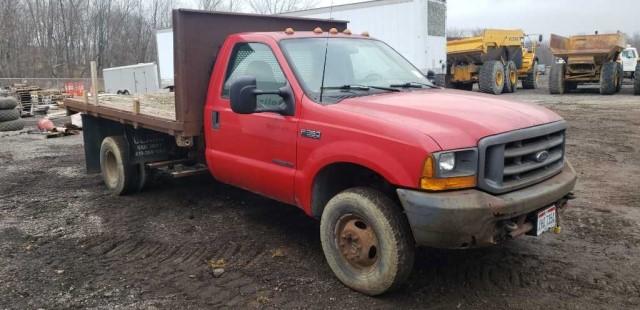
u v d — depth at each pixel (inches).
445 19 699.4
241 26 232.5
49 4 1787.6
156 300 161.2
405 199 142.9
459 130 145.4
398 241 149.6
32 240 215.6
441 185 139.7
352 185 178.1
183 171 248.1
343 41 210.2
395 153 145.7
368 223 156.1
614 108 644.7
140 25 1867.6
